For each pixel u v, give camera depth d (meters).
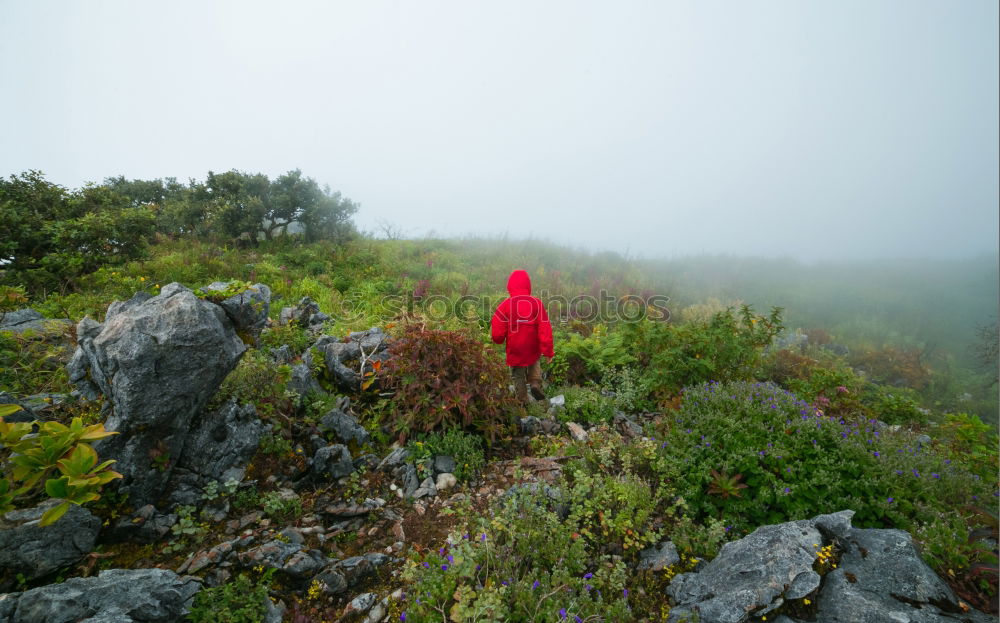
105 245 9.85
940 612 2.21
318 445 3.77
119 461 2.64
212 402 3.26
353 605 2.48
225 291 3.64
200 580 2.45
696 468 3.57
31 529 2.25
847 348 9.70
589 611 2.30
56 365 3.83
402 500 3.43
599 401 5.29
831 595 2.37
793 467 3.38
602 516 3.11
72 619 1.92
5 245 8.11
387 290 10.55
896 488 3.12
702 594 2.53
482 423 4.23
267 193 16.11
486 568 2.56
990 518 2.81
